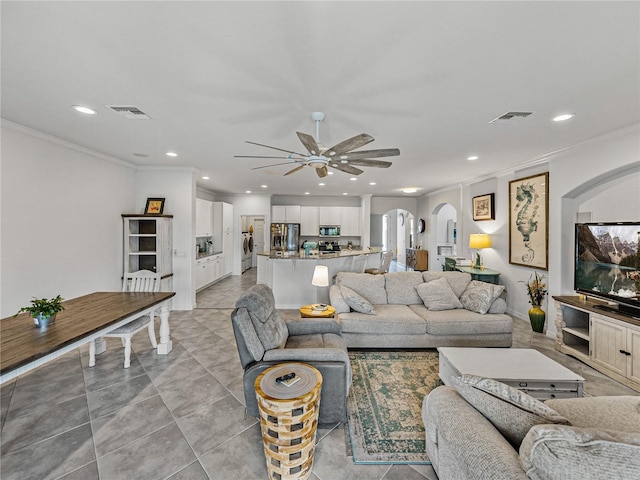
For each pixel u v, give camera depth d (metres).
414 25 1.40
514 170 4.51
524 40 1.52
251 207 8.27
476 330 3.18
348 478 1.60
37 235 3.11
